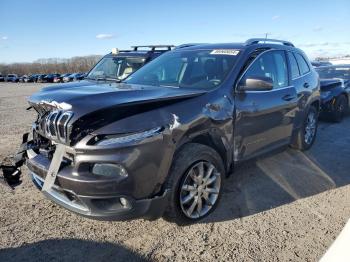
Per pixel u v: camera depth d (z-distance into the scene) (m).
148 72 4.88
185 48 5.21
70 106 3.19
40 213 3.92
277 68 5.04
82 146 3.05
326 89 8.94
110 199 3.14
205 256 3.15
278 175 5.07
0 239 3.40
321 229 3.59
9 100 17.98
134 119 3.14
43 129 3.51
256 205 4.12
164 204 3.36
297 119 5.50
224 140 3.95
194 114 3.53
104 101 3.21
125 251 3.23
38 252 3.21
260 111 4.43
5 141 7.14
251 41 4.93
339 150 6.40
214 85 4.06
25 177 4.95
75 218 3.82
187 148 3.55
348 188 4.64
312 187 4.66
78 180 3.06
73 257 3.14
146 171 3.15
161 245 3.32
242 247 3.28
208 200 3.81
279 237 3.45
